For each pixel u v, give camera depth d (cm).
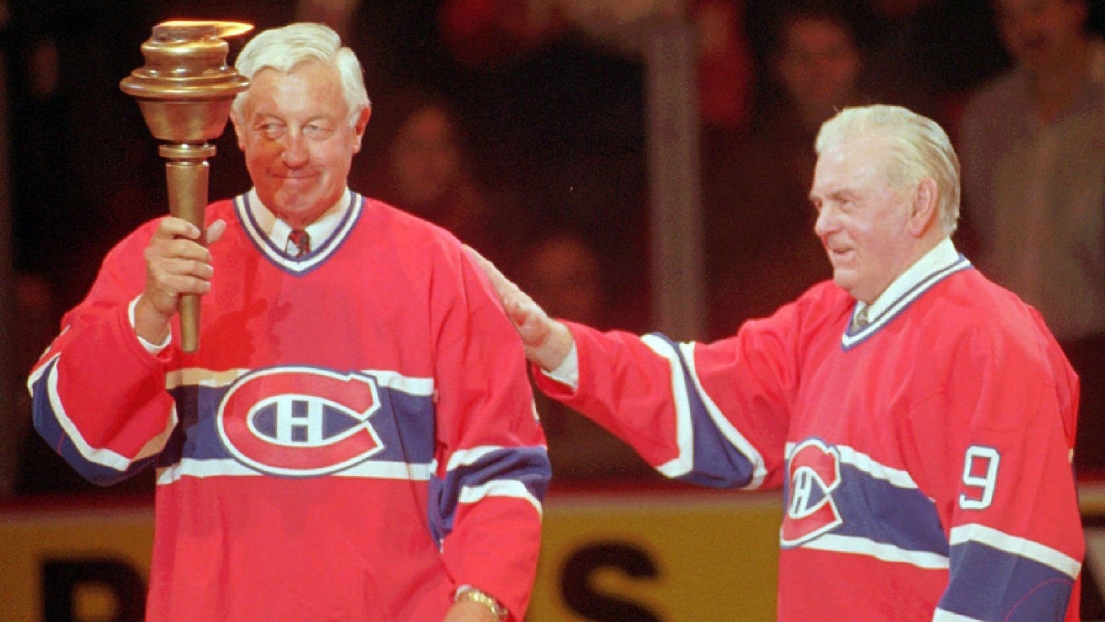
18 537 1596
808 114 1933
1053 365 965
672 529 1603
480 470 902
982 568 913
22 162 1841
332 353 899
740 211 1933
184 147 823
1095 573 1595
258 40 884
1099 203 1895
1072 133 1905
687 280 1931
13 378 1775
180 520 898
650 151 1936
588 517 1611
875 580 974
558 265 1933
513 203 1938
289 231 909
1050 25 1895
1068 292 1902
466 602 876
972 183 1961
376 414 894
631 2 1906
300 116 873
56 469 1730
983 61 1948
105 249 1862
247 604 884
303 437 889
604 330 1941
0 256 1797
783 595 1022
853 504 979
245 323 901
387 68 1922
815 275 1930
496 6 1919
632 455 1728
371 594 888
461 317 909
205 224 882
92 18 1836
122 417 868
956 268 993
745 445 1103
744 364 1093
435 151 1922
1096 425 1808
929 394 952
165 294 830
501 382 914
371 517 890
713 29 1927
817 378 1032
